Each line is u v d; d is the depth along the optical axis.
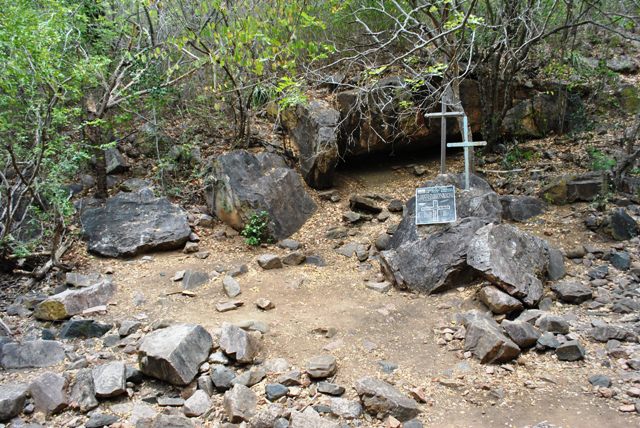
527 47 7.63
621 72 10.17
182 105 9.29
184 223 6.88
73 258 6.34
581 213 6.61
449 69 7.22
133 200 7.09
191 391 3.90
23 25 5.62
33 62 5.87
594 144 8.28
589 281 5.34
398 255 5.76
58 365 4.31
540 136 8.97
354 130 8.23
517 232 5.44
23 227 6.62
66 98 6.84
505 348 4.10
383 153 9.19
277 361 4.21
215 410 3.70
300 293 5.67
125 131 8.88
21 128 6.46
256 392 3.85
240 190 7.09
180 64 8.84
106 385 3.83
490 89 8.59
